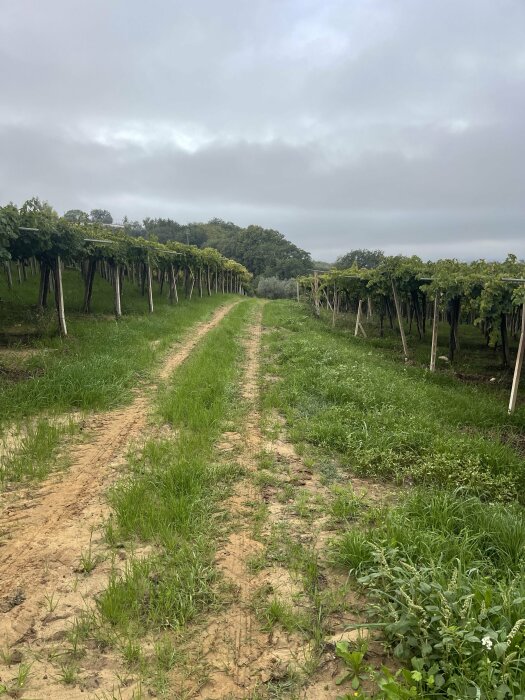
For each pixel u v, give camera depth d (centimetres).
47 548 386
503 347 1307
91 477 512
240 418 717
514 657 247
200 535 401
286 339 1505
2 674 269
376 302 2203
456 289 1173
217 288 3953
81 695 257
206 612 322
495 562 378
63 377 782
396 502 485
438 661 260
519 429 780
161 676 270
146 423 683
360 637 294
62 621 310
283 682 270
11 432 619
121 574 354
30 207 1127
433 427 693
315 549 395
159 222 9781
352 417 716
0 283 1972
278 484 512
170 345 1280
